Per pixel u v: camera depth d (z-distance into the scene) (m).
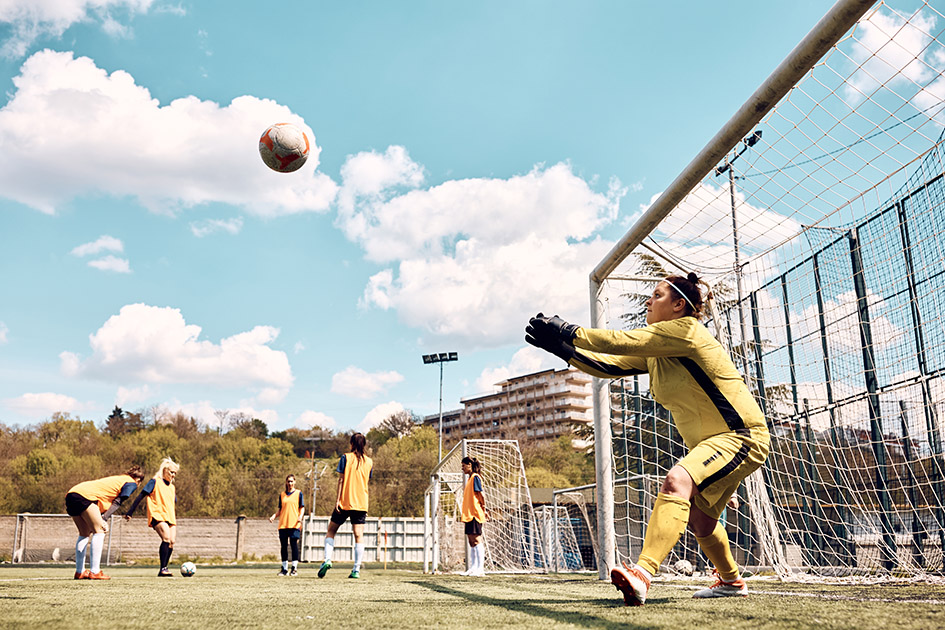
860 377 7.21
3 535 23.78
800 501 7.57
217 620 2.22
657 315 3.06
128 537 27.34
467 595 3.79
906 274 6.16
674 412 2.98
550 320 2.95
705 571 7.89
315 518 27.84
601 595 3.69
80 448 56.69
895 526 6.93
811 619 2.12
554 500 14.57
